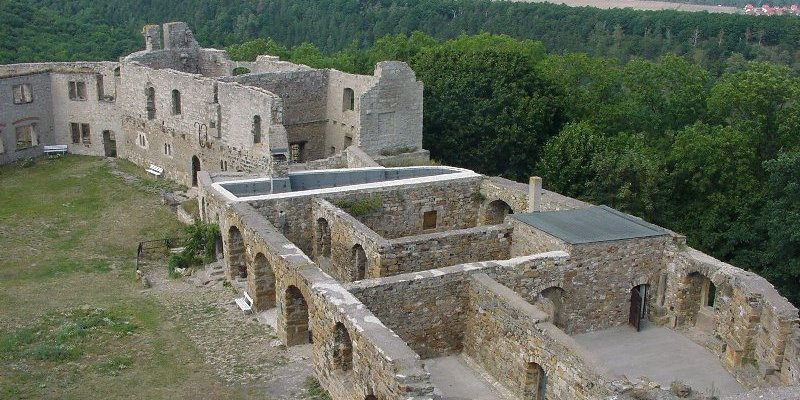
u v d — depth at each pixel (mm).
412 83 49469
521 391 24984
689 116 56156
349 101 52750
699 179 48062
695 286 32219
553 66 62531
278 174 37812
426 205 38500
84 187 51000
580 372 21703
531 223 33062
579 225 33000
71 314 30391
